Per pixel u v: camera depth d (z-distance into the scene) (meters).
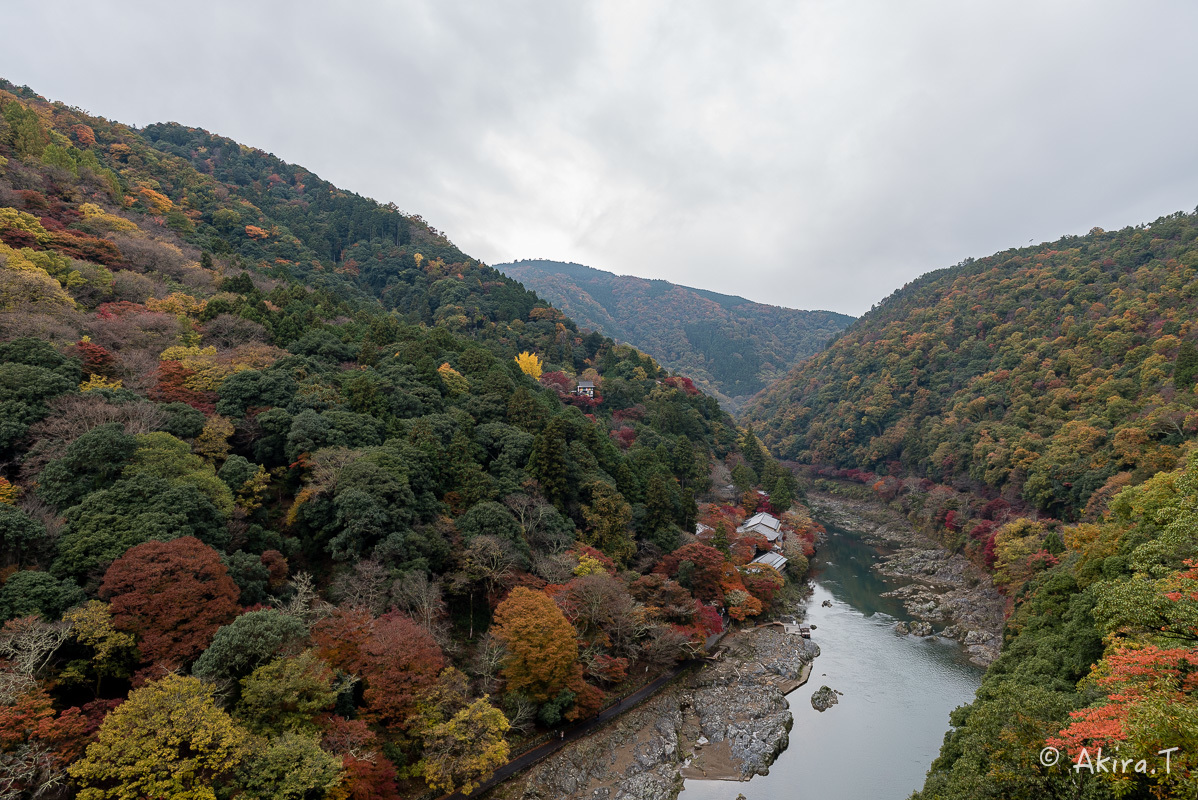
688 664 50.47
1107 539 40.22
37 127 84.38
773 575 68.06
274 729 25.38
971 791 20.84
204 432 43.94
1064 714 20.28
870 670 53.91
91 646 26.11
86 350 45.72
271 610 28.97
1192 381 76.75
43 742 21.44
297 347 64.56
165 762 20.83
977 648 57.75
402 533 41.19
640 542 61.56
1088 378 98.06
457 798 31.84
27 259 54.47
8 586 26.33
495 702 37.59
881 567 88.44
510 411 68.06
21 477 34.78
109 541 30.12
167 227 96.50
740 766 39.19
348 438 49.16
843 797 36.66
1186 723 14.44
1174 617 21.80
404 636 32.31
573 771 36.06
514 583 44.41
